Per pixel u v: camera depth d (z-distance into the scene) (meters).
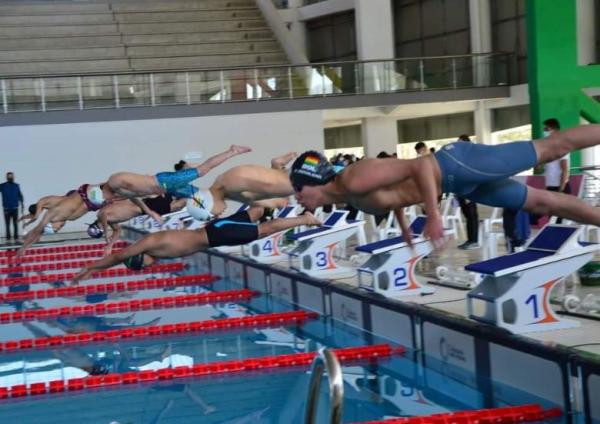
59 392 6.68
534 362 5.81
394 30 26.38
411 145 26.09
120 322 9.73
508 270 6.14
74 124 19.86
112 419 5.87
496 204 5.51
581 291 7.83
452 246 12.05
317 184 5.36
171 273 14.02
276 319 9.27
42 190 19.80
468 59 21.27
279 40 25.58
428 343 7.22
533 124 14.30
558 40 14.12
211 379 6.87
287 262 11.52
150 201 12.73
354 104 20.70
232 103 20.39
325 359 3.43
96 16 25.81
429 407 5.81
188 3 27.39
